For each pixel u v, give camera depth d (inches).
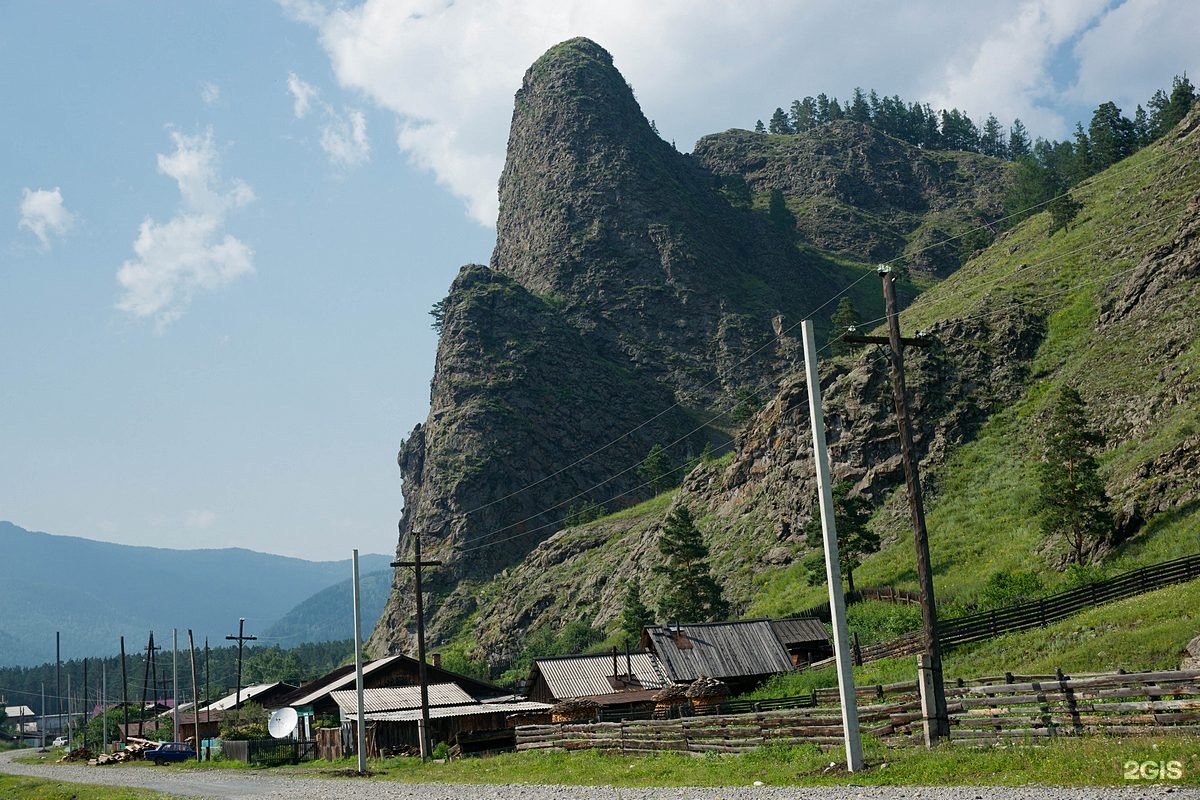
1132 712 1015.0
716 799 964.0
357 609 2194.9
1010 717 1104.8
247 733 3472.0
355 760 2581.2
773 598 4099.4
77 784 2476.6
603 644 4758.9
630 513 6939.0
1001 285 5428.2
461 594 7706.7
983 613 2373.3
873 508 4424.2
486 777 1673.2
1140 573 2325.3
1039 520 3442.4
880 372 4847.4
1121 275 4773.6
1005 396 4544.8
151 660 6077.8
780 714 1371.8
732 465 5492.1
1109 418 3841.0
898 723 1219.2
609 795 1114.7
